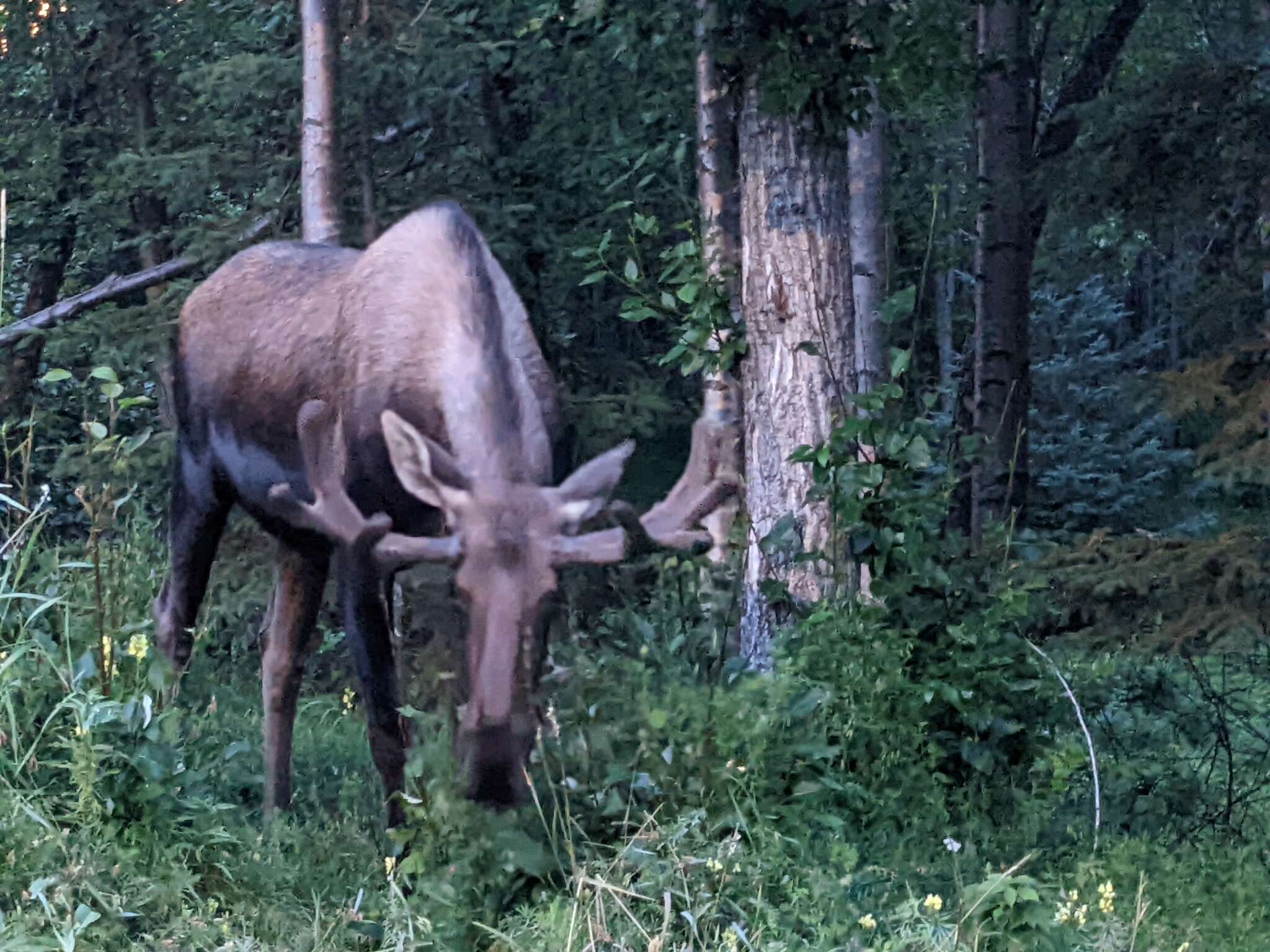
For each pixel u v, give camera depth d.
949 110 12.57
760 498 6.55
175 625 6.59
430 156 10.14
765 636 6.42
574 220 10.46
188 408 6.60
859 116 6.47
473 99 10.11
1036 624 5.88
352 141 9.69
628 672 5.30
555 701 4.89
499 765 3.93
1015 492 10.80
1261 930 4.51
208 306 6.61
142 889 4.09
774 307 6.48
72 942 3.69
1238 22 11.28
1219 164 6.64
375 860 4.86
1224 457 5.40
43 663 4.81
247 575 9.01
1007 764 5.37
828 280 6.45
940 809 5.07
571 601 6.52
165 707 5.12
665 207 10.44
